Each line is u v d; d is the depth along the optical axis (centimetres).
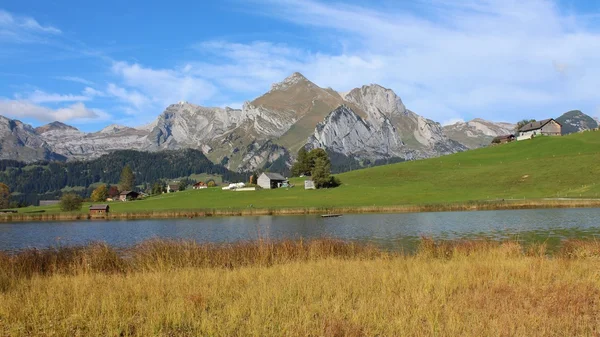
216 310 1630
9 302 1759
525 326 1391
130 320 1530
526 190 11638
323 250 3400
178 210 11644
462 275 2112
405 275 2139
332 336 1340
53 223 10494
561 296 1711
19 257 3056
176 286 2002
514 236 5112
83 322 1520
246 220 9250
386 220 7881
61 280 2294
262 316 1500
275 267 2562
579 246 3173
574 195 10306
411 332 1348
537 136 19038
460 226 6469
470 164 16350
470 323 1402
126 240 6266
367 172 17812
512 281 2053
